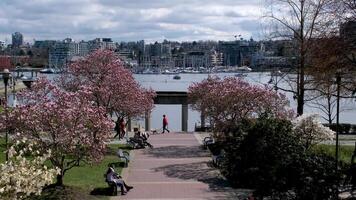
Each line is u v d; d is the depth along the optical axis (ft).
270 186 48.98
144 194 75.15
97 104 113.80
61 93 75.92
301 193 45.09
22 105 73.46
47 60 607.78
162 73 562.25
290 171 46.37
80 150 72.28
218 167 94.27
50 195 68.80
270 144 57.47
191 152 116.26
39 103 73.56
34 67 566.36
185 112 169.68
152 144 129.70
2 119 71.36
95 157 73.00
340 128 149.48
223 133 101.91
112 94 117.29
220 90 111.04
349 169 45.85
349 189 47.85
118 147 121.70
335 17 92.84
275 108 107.76
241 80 128.16
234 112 108.06
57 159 71.51
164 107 261.85
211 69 467.11
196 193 75.41
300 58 109.09
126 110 121.60
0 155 89.61
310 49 103.96
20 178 41.57
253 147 62.44
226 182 82.69
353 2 90.89
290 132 62.80
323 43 91.66
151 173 91.71
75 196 70.28
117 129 133.49
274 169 49.37
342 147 106.93
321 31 95.55
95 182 81.25
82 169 91.76
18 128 70.59
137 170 94.63
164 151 117.80
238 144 71.10
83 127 70.79
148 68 595.88
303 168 45.60
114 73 120.67
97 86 115.34
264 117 70.44
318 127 83.66
